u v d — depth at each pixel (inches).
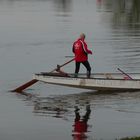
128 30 5068.9
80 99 2283.5
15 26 5625.0
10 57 3506.4
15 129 1807.3
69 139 1669.5
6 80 2706.7
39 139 1673.2
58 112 2050.9
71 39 4495.6
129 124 1850.4
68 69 3063.5
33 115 2005.4
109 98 2293.3
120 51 3661.4
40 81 2541.8
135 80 2425.0
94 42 4210.1
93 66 3090.6
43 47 4018.2
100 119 1926.7
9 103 2217.0
